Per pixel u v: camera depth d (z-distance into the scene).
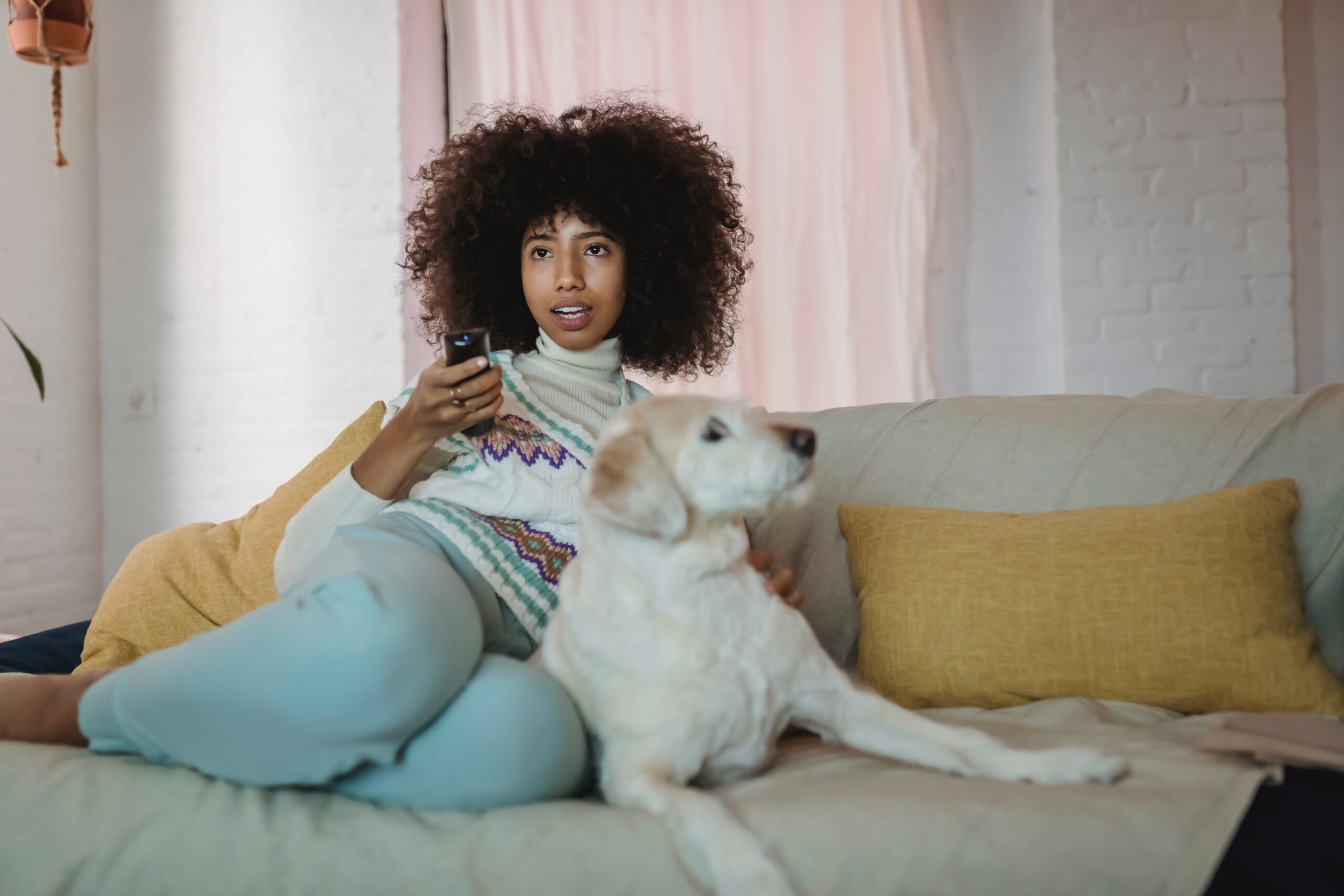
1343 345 2.82
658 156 1.73
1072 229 2.85
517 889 0.80
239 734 0.91
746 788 0.92
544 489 1.28
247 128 3.26
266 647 0.90
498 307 1.78
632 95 3.09
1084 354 2.85
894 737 1.00
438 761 0.92
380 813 0.90
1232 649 1.10
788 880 0.76
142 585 1.57
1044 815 0.79
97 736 1.03
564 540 1.30
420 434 1.24
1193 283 2.82
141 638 1.54
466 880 0.81
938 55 3.04
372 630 0.88
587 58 3.13
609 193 1.61
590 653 1.00
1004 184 3.03
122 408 3.33
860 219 2.99
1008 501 1.43
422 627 0.91
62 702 1.11
